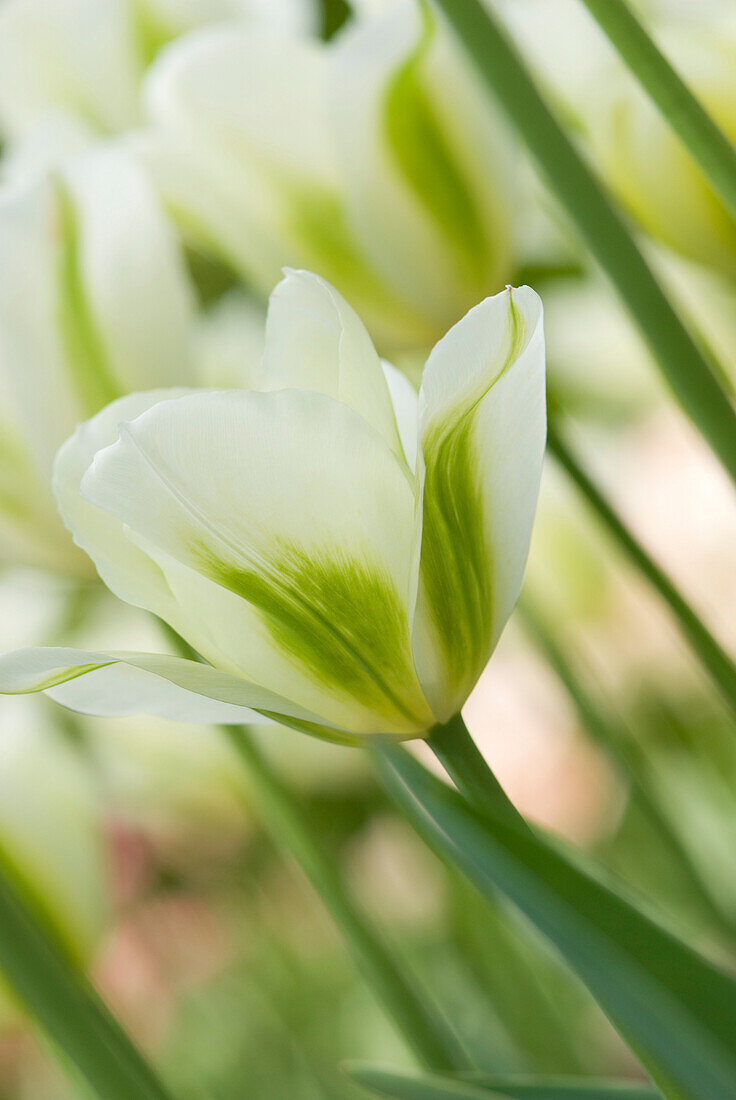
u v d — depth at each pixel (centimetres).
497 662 147
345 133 80
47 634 117
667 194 77
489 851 61
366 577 64
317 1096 155
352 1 98
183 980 155
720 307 82
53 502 81
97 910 88
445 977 144
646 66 68
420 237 81
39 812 86
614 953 61
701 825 142
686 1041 62
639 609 130
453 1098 68
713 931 102
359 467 63
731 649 137
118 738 125
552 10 77
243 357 105
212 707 65
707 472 138
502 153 81
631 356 123
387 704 65
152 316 79
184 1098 152
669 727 139
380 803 134
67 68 100
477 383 63
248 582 64
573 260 90
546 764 148
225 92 80
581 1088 67
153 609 66
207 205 83
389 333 84
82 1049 69
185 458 63
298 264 82
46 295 78
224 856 144
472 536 65
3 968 69
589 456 137
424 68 79
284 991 159
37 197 79
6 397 79
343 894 88
